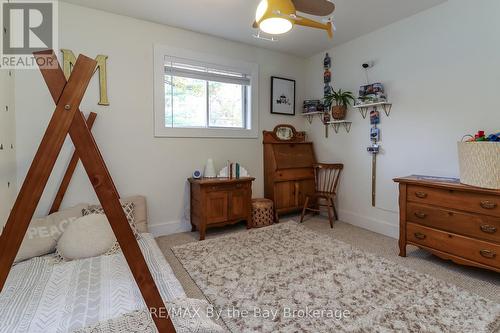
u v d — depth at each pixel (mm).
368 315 1549
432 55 2533
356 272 2070
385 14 2658
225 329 1443
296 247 2578
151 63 2850
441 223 2129
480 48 2215
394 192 2928
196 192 2971
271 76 3697
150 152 2910
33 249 1985
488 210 1863
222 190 2988
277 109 3762
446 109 2453
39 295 1433
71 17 2463
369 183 3191
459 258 2027
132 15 2688
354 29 3008
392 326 1454
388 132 2961
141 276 906
